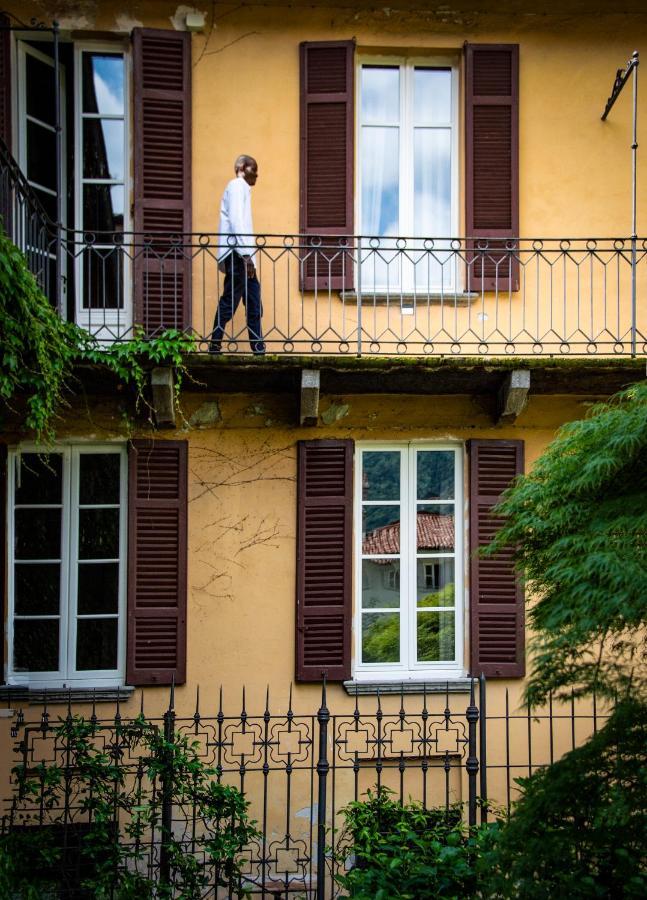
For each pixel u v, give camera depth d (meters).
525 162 8.58
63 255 8.42
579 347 8.54
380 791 6.87
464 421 8.34
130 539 8.05
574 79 8.64
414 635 8.33
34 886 6.26
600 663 5.41
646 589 4.91
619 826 5.26
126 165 8.45
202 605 8.12
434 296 8.45
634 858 5.27
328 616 8.12
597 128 8.64
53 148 8.50
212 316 8.35
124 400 8.11
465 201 8.50
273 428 8.23
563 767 5.38
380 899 5.84
